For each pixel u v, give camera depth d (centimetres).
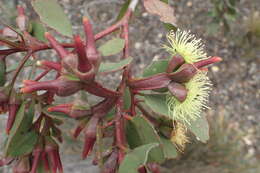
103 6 72
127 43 22
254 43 73
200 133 21
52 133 21
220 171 58
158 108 19
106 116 19
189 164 59
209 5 75
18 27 23
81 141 56
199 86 20
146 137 18
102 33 23
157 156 18
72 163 57
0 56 21
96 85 17
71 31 21
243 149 65
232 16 63
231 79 72
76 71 16
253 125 68
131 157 16
